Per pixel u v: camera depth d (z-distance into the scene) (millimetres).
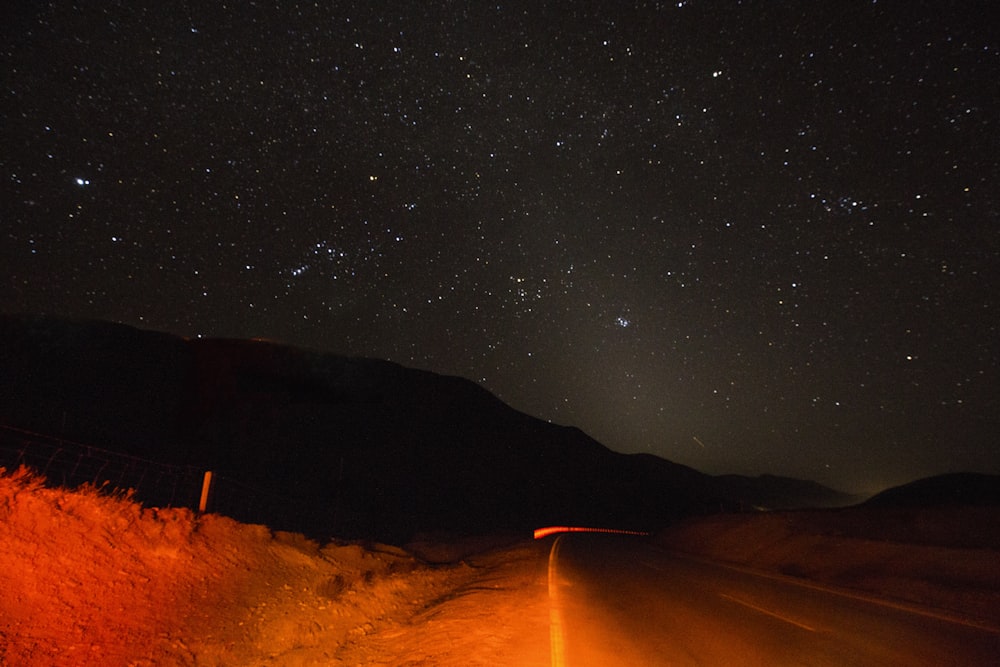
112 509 11461
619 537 46094
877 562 16547
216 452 54031
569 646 7973
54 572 8758
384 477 70812
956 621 10234
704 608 11297
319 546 16922
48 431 30844
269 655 9102
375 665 8266
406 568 18484
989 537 15641
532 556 23531
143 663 7719
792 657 7469
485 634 8969
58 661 7031
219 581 11320
